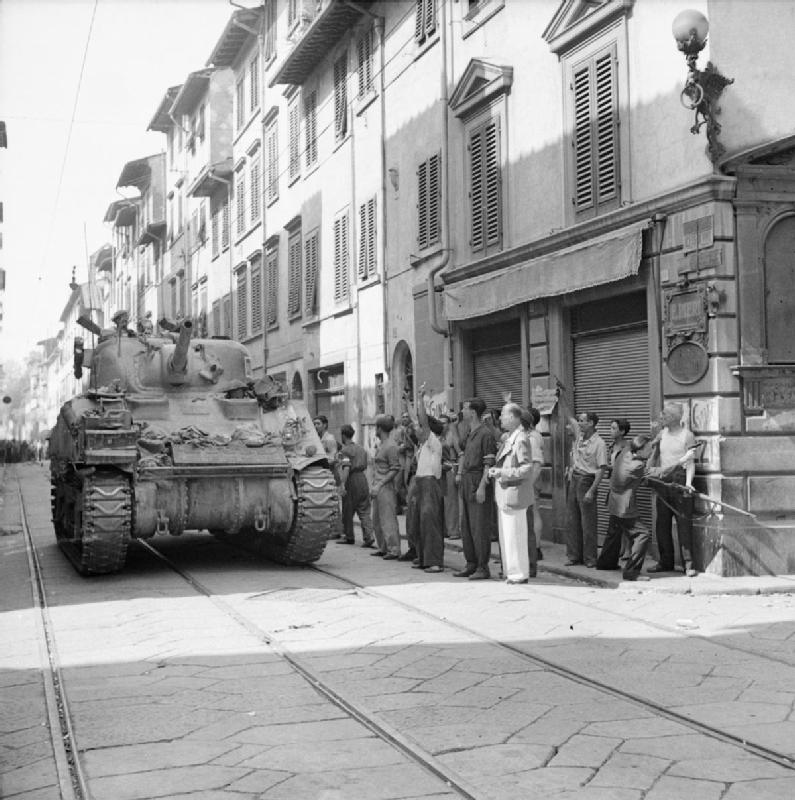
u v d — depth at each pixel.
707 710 6.11
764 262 11.45
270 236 30.55
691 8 11.81
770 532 11.23
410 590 10.84
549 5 14.93
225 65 35.97
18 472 52.22
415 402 19.50
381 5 21.61
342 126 24.00
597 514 13.27
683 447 11.32
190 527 12.60
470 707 6.23
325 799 4.71
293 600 10.29
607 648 7.84
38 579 12.28
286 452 13.09
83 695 6.64
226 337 15.56
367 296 22.42
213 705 6.34
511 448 11.14
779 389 11.47
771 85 11.71
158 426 13.03
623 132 13.09
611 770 5.05
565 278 13.89
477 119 17.17
